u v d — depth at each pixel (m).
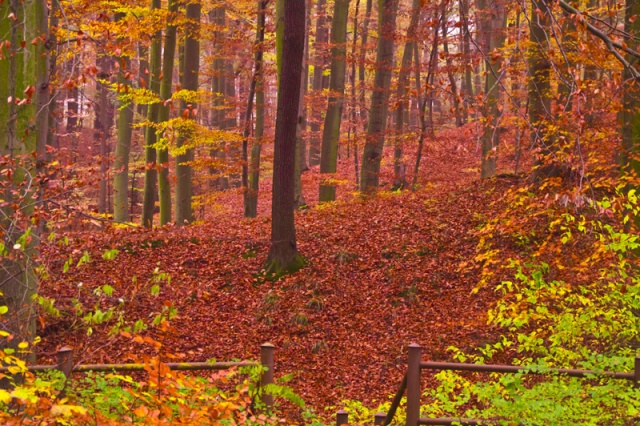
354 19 30.08
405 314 13.60
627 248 7.29
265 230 17.95
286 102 15.47
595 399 5.57
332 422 10.20
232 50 22.11
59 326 11.18
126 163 23.61
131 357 4.46
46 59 6.87
